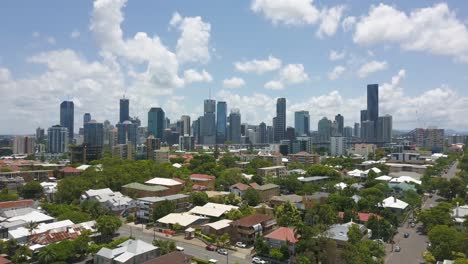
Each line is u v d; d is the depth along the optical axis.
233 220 195.62
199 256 156.50
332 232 155.88
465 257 133.38
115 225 178.88
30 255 146.38
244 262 150.00
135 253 141.25
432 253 145.25
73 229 173.25
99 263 141.38
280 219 188.25
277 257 148.88
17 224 175.38
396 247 163.12
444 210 197.25
